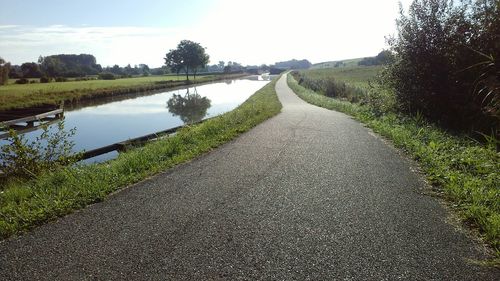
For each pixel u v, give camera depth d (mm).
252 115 13922
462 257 3354
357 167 6383
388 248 3527
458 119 10438
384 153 7457
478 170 5629
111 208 4621
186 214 4398
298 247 3561
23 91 41625
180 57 82938
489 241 3613
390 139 8961
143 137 12703
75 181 5582
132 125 21938
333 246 3576
